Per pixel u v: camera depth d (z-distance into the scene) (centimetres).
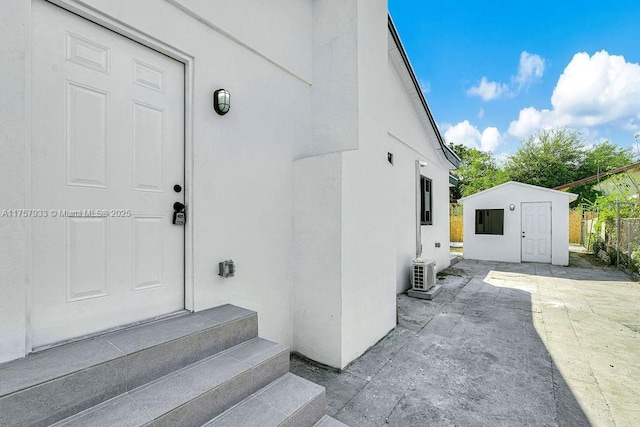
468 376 284
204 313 238
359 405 238
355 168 321
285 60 324
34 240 167
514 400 247
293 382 214
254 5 289
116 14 193
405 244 617
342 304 297
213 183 253
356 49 331
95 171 192
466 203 1116
